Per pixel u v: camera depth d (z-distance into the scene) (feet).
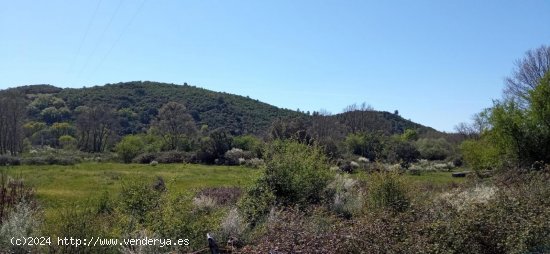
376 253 22.67
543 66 121.29
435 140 208.54
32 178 76.79
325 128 194.18
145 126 284.61
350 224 28.91
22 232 23.95
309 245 22.86
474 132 185.06
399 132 323.57
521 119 65.62
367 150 165.58
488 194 37.99
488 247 23.52
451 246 23.39
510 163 64.49
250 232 30.25
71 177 85.76
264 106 365.61
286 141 46.01
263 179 40.86
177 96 343.87
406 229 24.79
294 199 40.70
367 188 41.60
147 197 29.45
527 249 23.70
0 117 188.65
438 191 48.16
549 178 41.91
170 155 160.45
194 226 27.81
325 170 44.19
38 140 244.01
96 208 32.32
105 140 233.35
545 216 26.63
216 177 88.99
